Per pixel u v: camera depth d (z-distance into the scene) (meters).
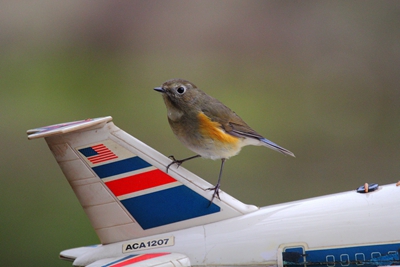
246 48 20.64
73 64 19.83
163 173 5.25
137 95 17.30
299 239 4.95
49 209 11.55
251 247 5.03
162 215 5.27
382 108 16.38
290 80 18.31
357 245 4.84
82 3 22.47
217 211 5.21
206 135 6.02
